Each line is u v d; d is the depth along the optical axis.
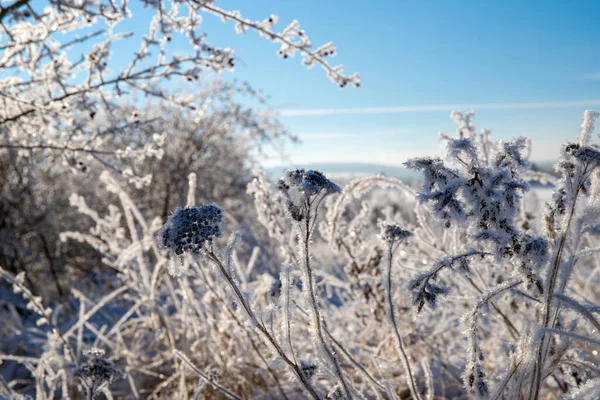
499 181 1.22
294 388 2.31
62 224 9.28
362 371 1.54
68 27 3.00
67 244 9.34
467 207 1.27
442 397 2.19
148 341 3.39
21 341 3.54
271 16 3.05
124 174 3.34
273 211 2.22
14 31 3.10
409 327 2.39
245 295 1.23
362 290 2.45
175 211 1.18
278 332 1.33
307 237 1.24
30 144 3.44
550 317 1.25
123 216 9.21
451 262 1.26
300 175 1.22
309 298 1.26
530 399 1.21
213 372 1.97
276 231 2.23
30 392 2.98
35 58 3.04
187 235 1.13
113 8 2.62
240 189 11.34
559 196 1.29
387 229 1.43
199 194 10.42
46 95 3.50
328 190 1.23
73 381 2.09
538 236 1.24
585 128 1.21
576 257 1.27
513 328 1.72
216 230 1.15
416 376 2.33
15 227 8.45
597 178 1.23
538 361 1.21
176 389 2.58
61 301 6.96
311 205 1.24
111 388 2.92
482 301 1.28
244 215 9.40
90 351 1.78
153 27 3.01
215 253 1.19
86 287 7.81
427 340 2.39
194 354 2.74
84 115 3.45
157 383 2.92
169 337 2.69
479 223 1.26
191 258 1.17
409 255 2.29
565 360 1.31
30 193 8.49
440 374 2.36
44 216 8.64
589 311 1.20
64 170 8.88
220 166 11.18
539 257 1.21
